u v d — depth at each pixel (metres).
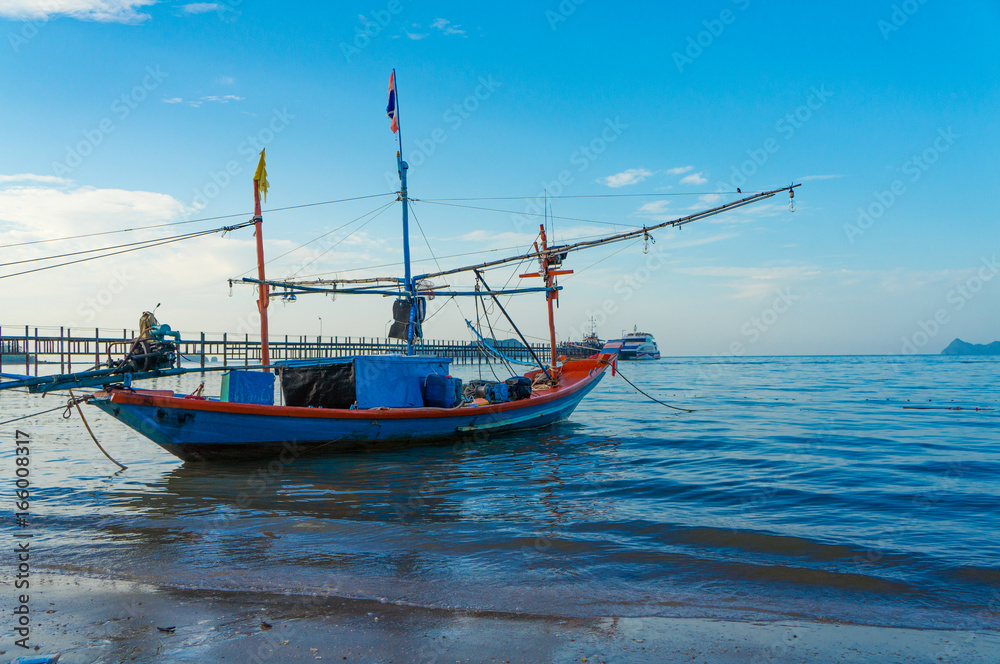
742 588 6.07
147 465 12.93
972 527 8.33
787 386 46.28
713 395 36.88
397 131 18.20
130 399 11.37
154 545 7.31
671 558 6.92
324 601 5.60
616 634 4.97
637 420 22.77
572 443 16.62
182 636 4.80
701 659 4.55
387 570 6.49
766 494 10.34
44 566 6.55
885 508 9.39
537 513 9.04
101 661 4.34
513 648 4.67
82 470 12.37
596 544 7.42
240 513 8.91
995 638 5.00
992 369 84.31
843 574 6.41
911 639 4.96
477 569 6.54
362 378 14.27
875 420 22.64
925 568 6.66
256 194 17.23
